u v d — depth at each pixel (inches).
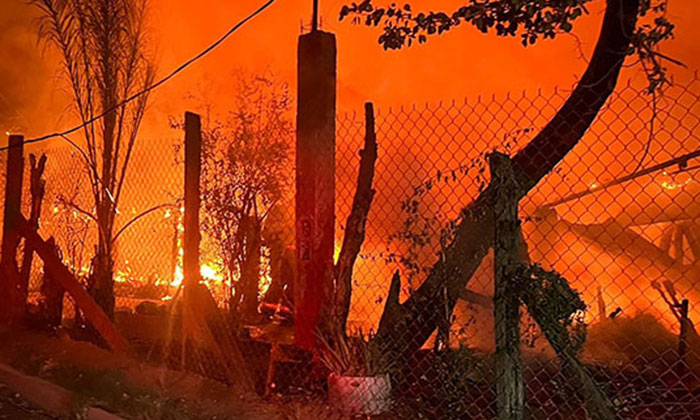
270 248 302.5
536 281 152.9
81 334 289.9
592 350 242.8
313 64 222.2
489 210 185.5
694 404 187.6
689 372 208.7
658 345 245.3
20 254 415.2
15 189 305.3
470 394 193.5
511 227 157.3
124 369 235.6
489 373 195.6
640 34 163.0
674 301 252.4
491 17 178.2
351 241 216.1
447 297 194.1
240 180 286.0
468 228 197.9
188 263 249.0
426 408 195.5
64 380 225.1
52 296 297.0
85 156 321.4
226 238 288.4
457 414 184.7
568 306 153.4
